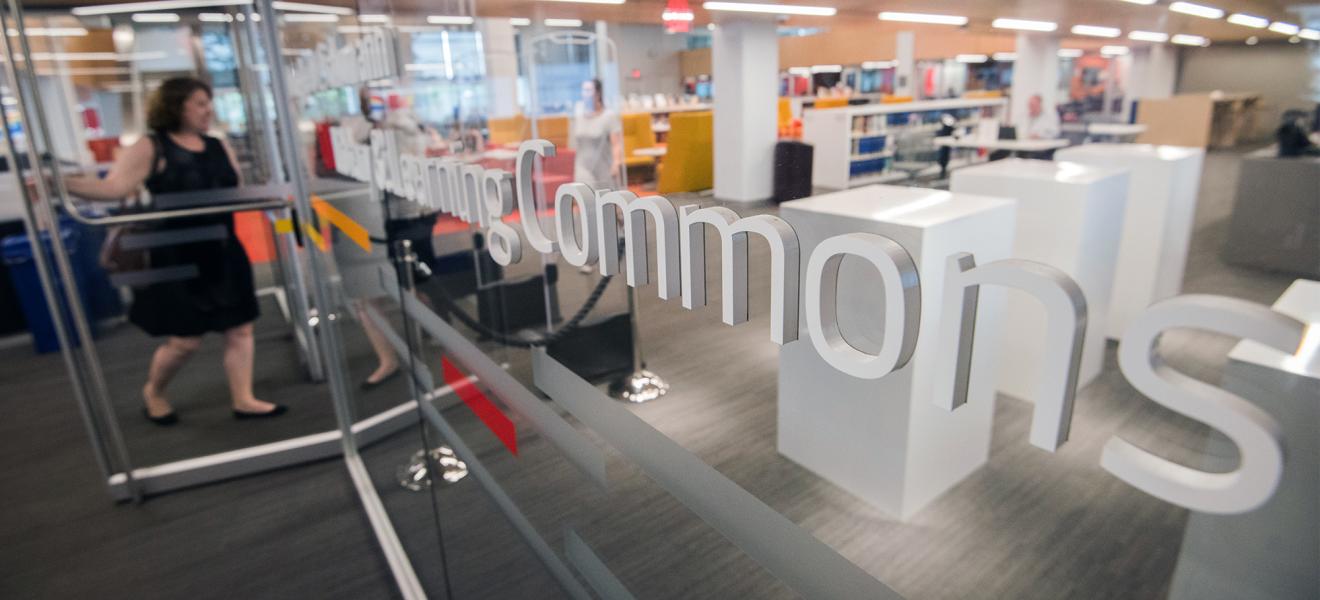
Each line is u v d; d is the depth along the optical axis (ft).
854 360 1.72
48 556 6.98
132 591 6.45
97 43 9.98
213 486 8.16
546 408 3.51
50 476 8.48
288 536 7.19
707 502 2.36
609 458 2.95
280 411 9.81
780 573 2.12
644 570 2.75
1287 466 1.14
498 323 4.35
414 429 6.77
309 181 8.22
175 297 8.80
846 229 1.70
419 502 6.31
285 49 7.89
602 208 2.56
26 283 12.18
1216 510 1.20
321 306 8.28
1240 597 1.41
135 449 8.96
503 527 4.43
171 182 8.04
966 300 1.48
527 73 5.24
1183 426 1.24
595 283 2.88
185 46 9.64
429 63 4.92
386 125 5.56
